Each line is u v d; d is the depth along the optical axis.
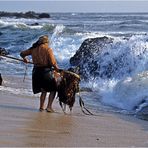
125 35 56.03
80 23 119.81
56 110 19.55
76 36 47.69
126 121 17.80
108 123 17.03
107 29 84.75
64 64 39.78
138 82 22.58
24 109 18.72
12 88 25.20
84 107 20.52
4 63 39.72
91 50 34.34
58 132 14.42
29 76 32.44
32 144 12.42
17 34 63.00
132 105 21.30
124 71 30.28
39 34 58.72
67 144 12.79
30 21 139.38
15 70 35.91
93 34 49.88
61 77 19.20
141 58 29.98
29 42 56.19
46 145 12.45
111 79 30.22
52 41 46.31
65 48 44.50
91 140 13.57
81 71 32.66
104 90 25.84
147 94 21.52
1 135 13.24
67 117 17.78
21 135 13.44
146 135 15.01
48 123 15.95
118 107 21.59
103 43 34.50
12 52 51.69
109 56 31.91
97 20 153.50
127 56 30.61
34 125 15.26
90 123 16.75
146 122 17.78
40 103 19.08
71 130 14.96
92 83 29.73
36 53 19.08
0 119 15.86
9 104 19.70
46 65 19.02
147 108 20.16
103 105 22.06
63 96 19.12
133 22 118.31
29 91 24.36
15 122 15.49
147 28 86.75
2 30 71.00
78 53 36.00
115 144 13.25
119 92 23.25
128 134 14.99
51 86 18.97
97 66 32.19
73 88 19.23
